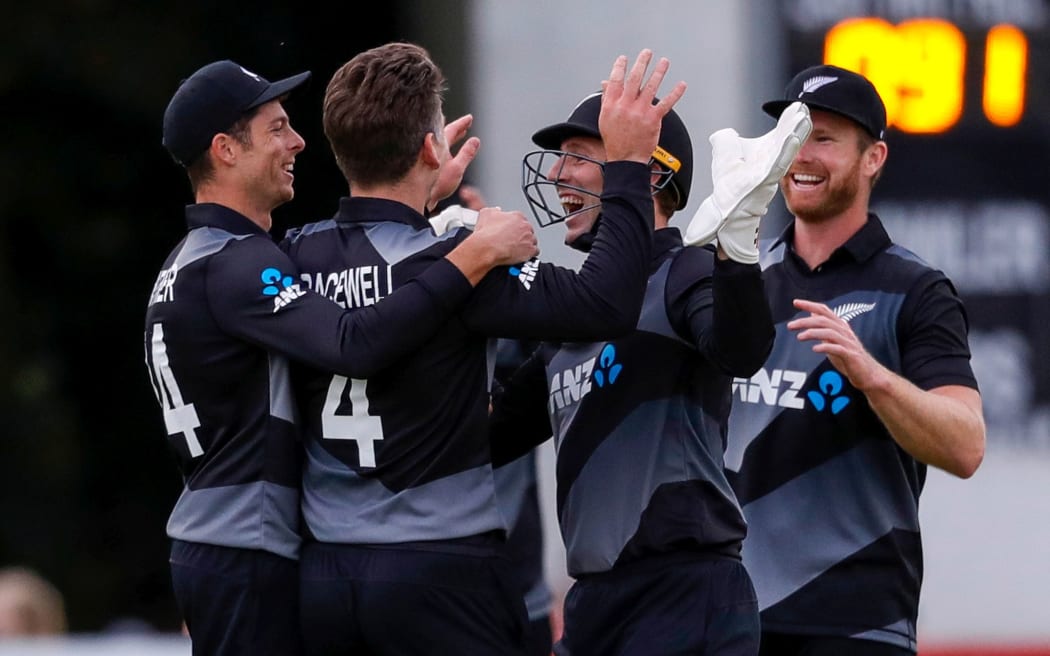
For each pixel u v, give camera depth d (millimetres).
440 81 13555
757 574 15633
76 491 40188
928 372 15273
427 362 12930
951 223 26297
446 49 31906
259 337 13102
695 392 13523
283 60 38969
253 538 13320
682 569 13383
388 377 12961
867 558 15445
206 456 13602
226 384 13414
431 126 13375
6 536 38844
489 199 27766
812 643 15508
